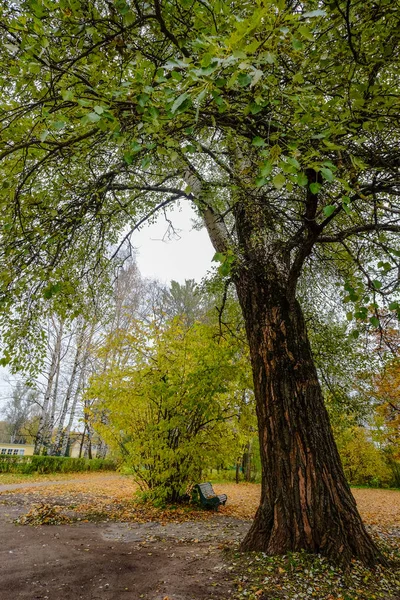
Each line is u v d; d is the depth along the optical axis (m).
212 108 2.62
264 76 2.15
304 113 2.49
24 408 36.03
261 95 2.27
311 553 3.84
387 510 10.62
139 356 8.50
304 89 2.24
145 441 8.12
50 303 5.10
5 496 9.34
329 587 3.31
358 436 18.27
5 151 2.46
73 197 4.84
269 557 3.88
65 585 3.56
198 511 8.03
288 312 4.90
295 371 4.57
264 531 4.23
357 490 17.30
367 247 4.89
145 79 2.19
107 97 2.20
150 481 8.65
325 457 4.23
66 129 2.97
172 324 8.51
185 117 2.46
